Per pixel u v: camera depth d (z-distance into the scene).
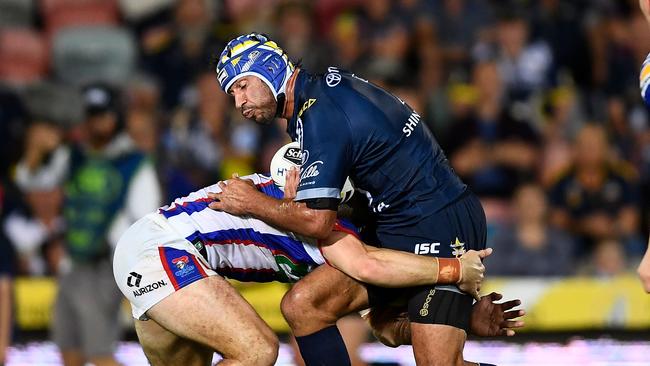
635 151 44.00
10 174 40.97
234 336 20.28
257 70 20.95
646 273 17.08
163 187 30.75
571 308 34.84
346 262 20.95
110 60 45.25
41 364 31.06
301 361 27.62
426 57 45.25
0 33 46.03
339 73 21.25
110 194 29.67
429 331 21.14
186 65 45.03
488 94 42.47
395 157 20.94
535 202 36.28
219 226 21.14
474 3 47.78
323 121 20.53
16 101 42.75
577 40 47.78
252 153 40.31
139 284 20.72
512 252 36.03
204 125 40.94
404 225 21.34
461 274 20.97
